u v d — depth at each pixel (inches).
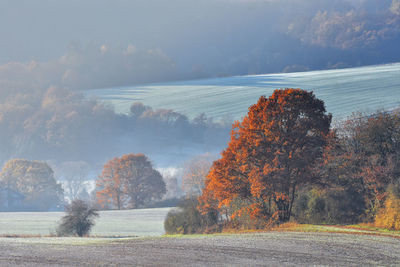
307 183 1547.7
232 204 1630.2
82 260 803.4
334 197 1504.7
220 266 716.7
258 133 1462.8
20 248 966.4
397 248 827.4
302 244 883.4
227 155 1498.5
